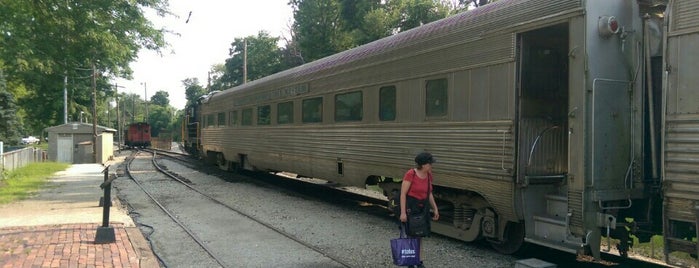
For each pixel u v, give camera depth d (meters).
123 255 6.82
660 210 6.03
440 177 7.85
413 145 8.46
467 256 7.14
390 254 7.26
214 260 6.94
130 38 13.88
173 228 9.20
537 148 6.69
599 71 5.71
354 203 12.12
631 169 5.88
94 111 30.16
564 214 6.31
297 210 11.12
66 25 12.09
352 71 10.34
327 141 11.30
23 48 11.95
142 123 54.16
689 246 4.85
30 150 25.39
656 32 5.90
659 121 5.84
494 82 6.84
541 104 6.80
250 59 47.56
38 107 39.72
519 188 6.53
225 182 17.08
